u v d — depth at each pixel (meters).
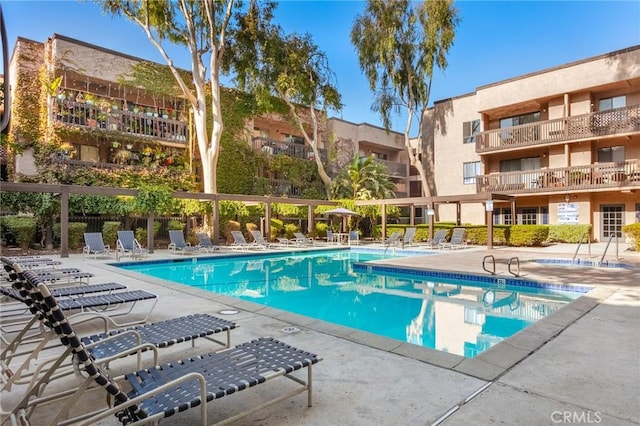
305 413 2.43
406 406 2.52
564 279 7.95
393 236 18.38
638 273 8.80
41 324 3.62
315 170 26.56
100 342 2.74
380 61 23.39
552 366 3.19
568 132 18.83
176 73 18.52
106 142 18.94
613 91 18.55
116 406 1.90
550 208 20.02
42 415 2.41
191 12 18.17
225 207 17.69
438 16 21.91
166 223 18.30
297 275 11.03
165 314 5.05
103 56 18.72
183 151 21.41
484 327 5.77
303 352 2.71
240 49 19.98
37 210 14.40
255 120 25.77
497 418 2.36
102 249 12.73
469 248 17.11
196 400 2.01
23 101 16.80
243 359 2.57
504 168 22.33
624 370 3.11
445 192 25.25
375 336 3.98
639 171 16.97
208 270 12.03
